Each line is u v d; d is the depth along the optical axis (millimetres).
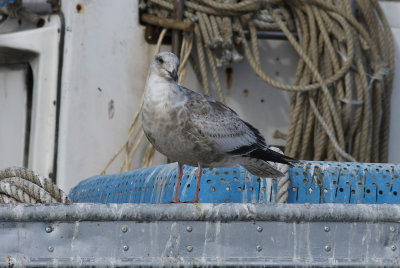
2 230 5887
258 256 6117
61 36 10820
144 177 8500
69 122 10688
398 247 6242
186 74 11758
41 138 10711
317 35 12203
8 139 11039
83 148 10758
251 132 7738
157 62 7473
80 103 10781
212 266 6059
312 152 11984
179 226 6059
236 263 6082
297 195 7645
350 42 11867
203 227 6082
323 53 12211
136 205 6008
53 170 10664
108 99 10953
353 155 11984
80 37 10836
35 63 10898
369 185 7703
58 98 10750
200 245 6066
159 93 7320
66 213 5918
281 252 6141
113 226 5988
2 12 11203
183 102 7359
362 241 6219
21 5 11078
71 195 10383
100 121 10883
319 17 11992
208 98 7680
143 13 11398
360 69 11961
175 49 11508
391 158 12242
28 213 5887
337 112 11672
